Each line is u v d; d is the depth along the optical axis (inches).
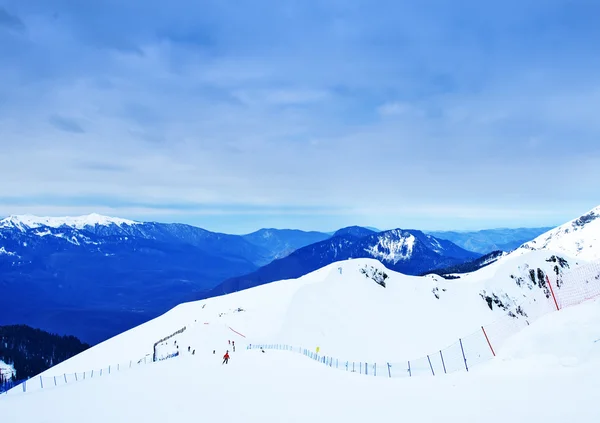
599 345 733.3
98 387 1146.0
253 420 692.1
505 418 505.0
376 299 4534.9
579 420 451.2
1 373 7706.7
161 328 5216.5
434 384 860.6
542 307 4119.1
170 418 741.3
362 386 970.1
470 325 4419.3
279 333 3410.4
